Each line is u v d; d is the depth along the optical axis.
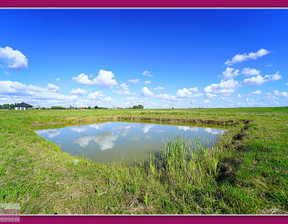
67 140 13.43
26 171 5.23
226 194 3.88
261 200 3.45
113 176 5.16
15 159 6.33
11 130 13.04
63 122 25.83
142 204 3.72
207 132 16.47
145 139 13.67
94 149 10.61
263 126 12.81
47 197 3.85
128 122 27.88
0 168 5.34
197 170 5.58
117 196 4.00
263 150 6.53
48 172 5.22
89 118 30.77
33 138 10.48
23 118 25.61
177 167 6.30
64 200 3.78
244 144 7.87
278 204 3.28
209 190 4.14
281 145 6.83
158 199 3.82
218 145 9.42
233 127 17.23
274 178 4.19
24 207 3.42
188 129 18.95
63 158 6.92
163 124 24.72
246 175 4.59
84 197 3.94
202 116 30.88
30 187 4.21
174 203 3.69
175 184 4.71
